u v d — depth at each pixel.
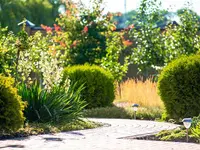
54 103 13.23
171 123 14.20
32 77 19.95
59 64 19.02
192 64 14.97
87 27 24.22
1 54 15.95
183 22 22.61
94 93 18.52
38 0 47.50
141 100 19.33
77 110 13.64
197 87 14.89
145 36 23.28
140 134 11.15
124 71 23.50
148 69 24.11
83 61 24.22
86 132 11.55
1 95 10.62
